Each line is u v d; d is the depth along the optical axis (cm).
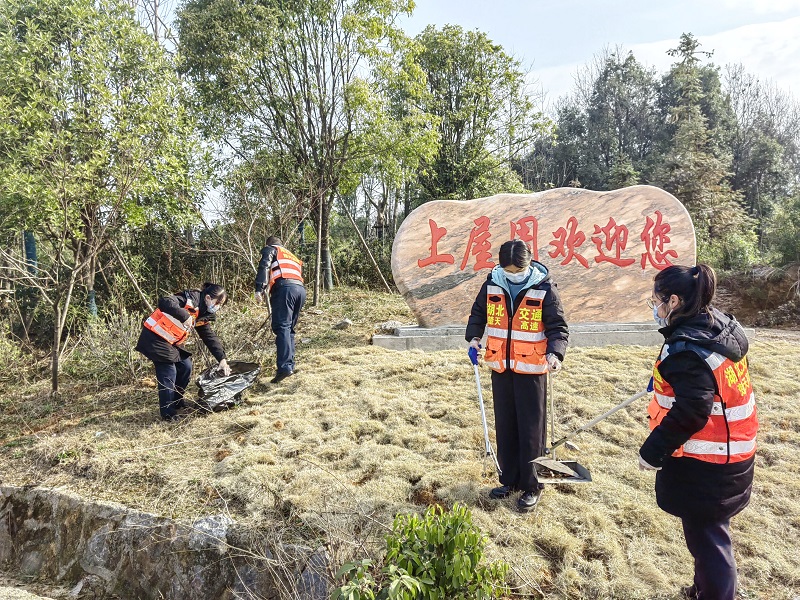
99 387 617
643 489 358
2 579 383
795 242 952
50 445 467
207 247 911
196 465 412
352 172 985
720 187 1573
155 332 485
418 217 682
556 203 691
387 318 820
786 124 3122
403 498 352
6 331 763
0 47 631
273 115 919
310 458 405
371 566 272
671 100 2695
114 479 407
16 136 607
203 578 330
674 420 225
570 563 293
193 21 851
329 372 573
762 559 298
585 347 645
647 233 698
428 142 938
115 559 362
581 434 436
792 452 406
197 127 871
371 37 871
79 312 786
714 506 234
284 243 795
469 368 570
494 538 310
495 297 335
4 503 424
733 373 229
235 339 625
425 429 445
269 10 824
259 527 333
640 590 275
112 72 688
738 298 998
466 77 1243
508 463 341
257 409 495
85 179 623
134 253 938
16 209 673
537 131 1285
